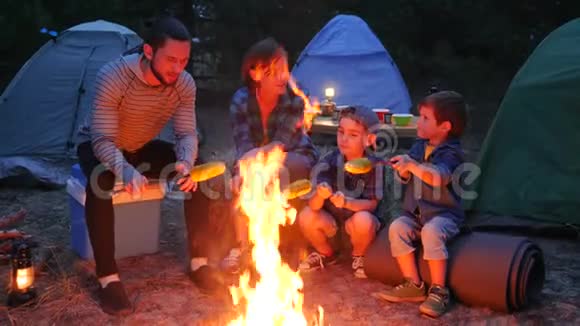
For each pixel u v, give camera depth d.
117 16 9.75
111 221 3.43
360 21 8.20
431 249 3.33
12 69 9.59
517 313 3.32
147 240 4.23
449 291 3.43
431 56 13.61
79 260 4.08
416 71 13.62
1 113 6.54
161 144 3.98
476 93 12.59
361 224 3.71
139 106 3.52
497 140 4.98
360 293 3.61
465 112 3.49
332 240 4.02
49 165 6.26
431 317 3.27
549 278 3.86
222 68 12.42
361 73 7.87
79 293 3.54
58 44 6.78
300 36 11.55
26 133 6.49
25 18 8.52
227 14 11.16
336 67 7.88
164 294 3.57
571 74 4.75
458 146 3.51
